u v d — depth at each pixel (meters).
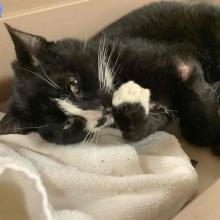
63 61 0.26
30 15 0.31
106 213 0.22
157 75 0.27
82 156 0.24
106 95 0.26
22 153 0.24
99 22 0.36
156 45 0.28
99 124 0.26
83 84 0.26
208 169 0.27
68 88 0.25
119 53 0.27
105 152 0.25
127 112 0.25
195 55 0.30
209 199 0.18
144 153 0.27
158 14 0.32
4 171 0.19
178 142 0.27
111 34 0.30
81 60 0.26
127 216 0.22
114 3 0.36
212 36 0.32
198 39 0.32
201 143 0.29
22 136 0.26
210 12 0.32
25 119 0.26
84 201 0.23
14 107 0.26
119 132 0.27
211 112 0.28
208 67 0.32
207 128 0.28
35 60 0.26
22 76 0.26
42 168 0.22
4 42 0.31
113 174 0.24
